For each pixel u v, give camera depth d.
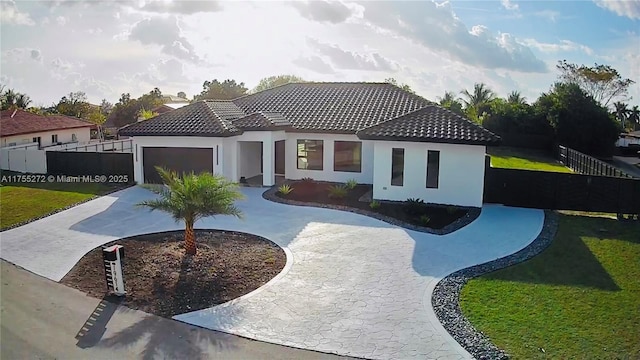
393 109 29.69
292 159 28.88
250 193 25.41
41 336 10.66
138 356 9.79
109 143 43.19
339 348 10.10
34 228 19.59
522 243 17.38
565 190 22.19
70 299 12.66
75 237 18.25
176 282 13.55
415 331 10.79
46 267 15.16
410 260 15.48
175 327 11.02
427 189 23.03
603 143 52.16
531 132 54.66
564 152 42.59
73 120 53.72
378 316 11.53
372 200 23.56
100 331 10.88
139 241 17.52
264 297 12.59
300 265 14.93
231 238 17.73
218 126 25.83
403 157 23.11
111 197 24.95
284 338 10.51
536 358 9.49
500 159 44.84
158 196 24.91
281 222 19.92
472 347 10.00
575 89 53.06
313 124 28.20
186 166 27.17
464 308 11.92
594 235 18.48
